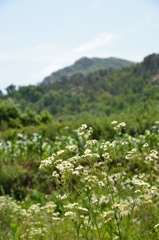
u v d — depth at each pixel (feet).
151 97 256.32
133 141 37.73
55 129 55.57
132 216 15.83
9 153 41.19
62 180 12.16
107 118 59.00
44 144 41.57
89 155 12.36
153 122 52.60
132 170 26.63
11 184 31.48
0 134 62.69
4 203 20.15
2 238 17.85
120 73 442.91
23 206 27.12
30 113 96.58
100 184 12.44
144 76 383.24
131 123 52.47
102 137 48.34
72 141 40.52
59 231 16.43
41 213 19.61
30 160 37.91
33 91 420.36
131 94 303.07
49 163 12.37
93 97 369.50
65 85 469.57
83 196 12.54
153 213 15.38
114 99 323.98
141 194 12.86
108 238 14.23
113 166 28.55
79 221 11.59
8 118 94.73
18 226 19.71
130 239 12.84
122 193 19.12
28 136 58.08
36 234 16.70
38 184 30.89
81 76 485.56
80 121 57.57
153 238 13.12
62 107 365.40
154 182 19.42
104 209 15.87
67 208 12.17
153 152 13.07
